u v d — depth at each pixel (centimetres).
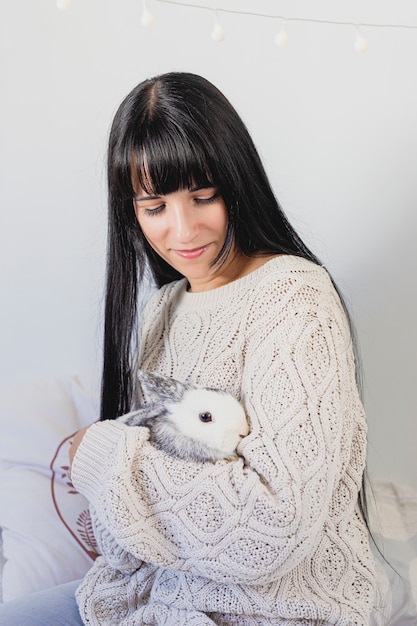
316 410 94
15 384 183
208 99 105
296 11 168
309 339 99
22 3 175
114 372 129
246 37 172
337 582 104
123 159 105
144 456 97
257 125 176
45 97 180
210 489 93
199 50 175
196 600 103
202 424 98
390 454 177
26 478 165
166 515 95
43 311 192
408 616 131
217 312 112
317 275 107
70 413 178
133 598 112
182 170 101
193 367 110
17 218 186
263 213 111
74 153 182
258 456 94
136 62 177
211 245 109
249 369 102
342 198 172
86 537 157
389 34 161
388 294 172
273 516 90
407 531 156
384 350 174
